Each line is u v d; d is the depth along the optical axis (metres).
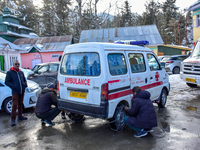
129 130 4.19
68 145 3.55
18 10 40.38
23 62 21.86
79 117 4.79
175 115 5.05
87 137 3.89
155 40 21.31
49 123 4.54
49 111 4.54
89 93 3.74
